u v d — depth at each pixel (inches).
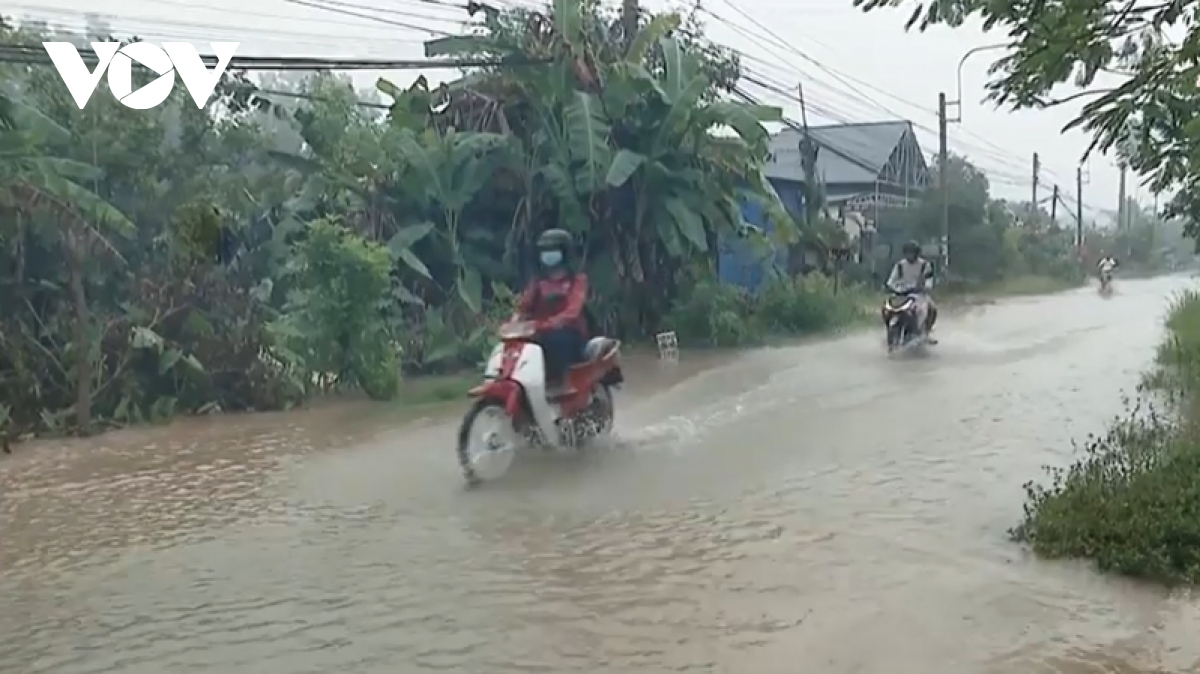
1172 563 205.3
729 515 259.0
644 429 374.3
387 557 230.7
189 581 217.9
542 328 331.6
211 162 592.7
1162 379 467.8
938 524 246.7
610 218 692.1
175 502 288.5
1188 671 163.5
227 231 555.8
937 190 1460.4
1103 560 209.8
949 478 293.1
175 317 457.1
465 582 211.9
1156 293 1443.2
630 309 714.8
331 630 187.8
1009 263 1593.3
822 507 264.5
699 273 744.3
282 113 639.8
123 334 432.1
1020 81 228.7
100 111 524.7
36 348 422.0
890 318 616.4
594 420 344.2
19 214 427.8
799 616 188.5
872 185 1584.6
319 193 612.7
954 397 440.8
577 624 187.2
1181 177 288.2
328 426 411.5
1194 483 232.1
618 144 682.8
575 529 249.4
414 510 271.6
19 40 522.9
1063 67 222.1
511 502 276.4
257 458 349.4
